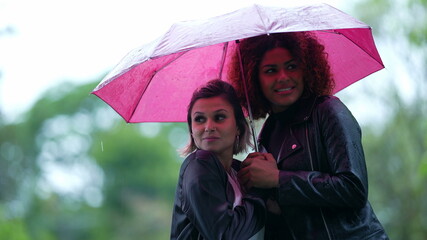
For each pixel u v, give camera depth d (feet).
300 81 12.32
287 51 12.33
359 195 11.11
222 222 10.76
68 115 179.83
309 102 12.17
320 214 11.53
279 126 12.60
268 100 12.71
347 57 13.66
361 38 13.03
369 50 13.20
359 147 11.48
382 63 13.34
